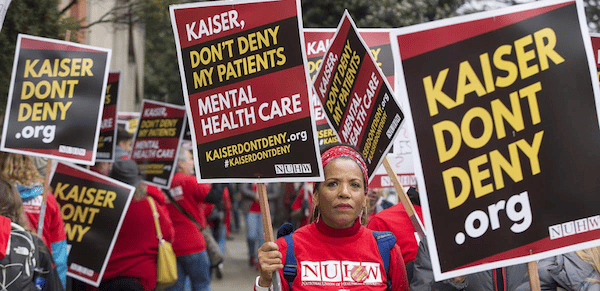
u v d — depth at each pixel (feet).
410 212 15.42
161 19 38.68
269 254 12.01
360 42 15.39
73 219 23.86
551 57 10.78
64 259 19.88
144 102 33.06
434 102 10.67
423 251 13.26
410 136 10.60
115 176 24.79
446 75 10.69
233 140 13.73
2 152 19.88
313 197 12.85
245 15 13.74
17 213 16.11
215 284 44.24
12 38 29.48
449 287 12.73
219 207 46.98
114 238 23.61
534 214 10.68
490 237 10.62
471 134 10.69
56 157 20.34
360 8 72.64
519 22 10.79
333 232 12.23
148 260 24.99
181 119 32.32
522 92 10.76
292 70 13.35
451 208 10.57
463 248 10.55
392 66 19.65
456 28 10.74
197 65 14.10
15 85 20.53
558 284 14.62
